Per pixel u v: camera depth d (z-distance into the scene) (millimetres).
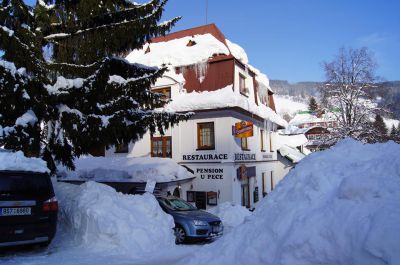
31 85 8578
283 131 48562
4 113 8586
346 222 3398
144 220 7938
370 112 31000
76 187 8953
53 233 6746
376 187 3529
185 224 10266
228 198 18016
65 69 9453
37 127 8961
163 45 22453
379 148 4859
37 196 6621
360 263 3047
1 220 6105
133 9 10078
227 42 23953
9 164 6574
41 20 9688
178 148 19484
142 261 6465
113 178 17688
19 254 6660
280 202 4590
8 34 8172
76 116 9094
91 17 9734
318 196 4148
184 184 18438
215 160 18469
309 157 5227
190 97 19141
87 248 7148
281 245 3812
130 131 10281
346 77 31422
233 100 17828
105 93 9695
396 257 2779
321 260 3373
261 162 24094
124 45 10570
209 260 4531
